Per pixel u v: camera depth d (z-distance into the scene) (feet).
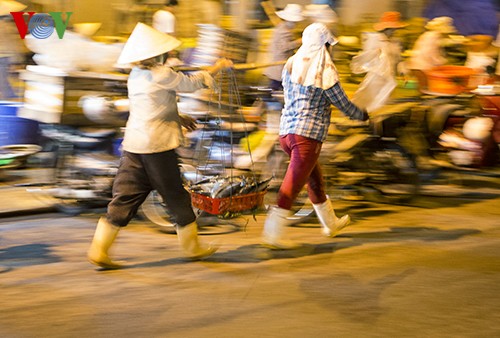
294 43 31.48
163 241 24.14
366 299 18.47
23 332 16.20
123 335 16.03
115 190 20.74
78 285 19.45
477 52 38.34
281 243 22.90
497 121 34.78
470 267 21.29
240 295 18.70
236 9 39.29
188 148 27.78
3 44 33.81
